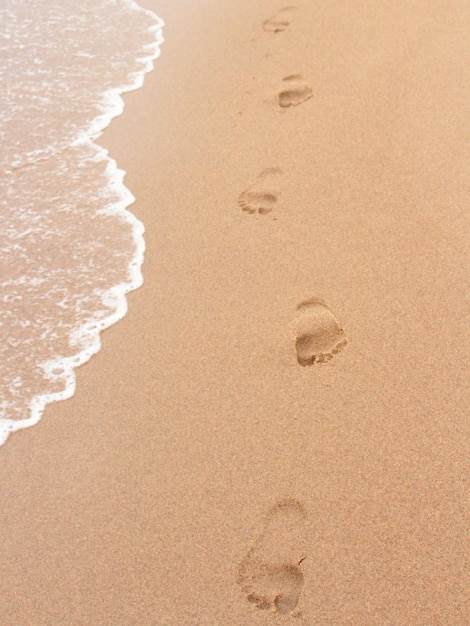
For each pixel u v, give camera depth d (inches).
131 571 74.5
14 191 105.6
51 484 79.4
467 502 74.9
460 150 100.0
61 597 73.8
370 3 128.0
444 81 109.4
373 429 79.4
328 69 115.6
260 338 86.7
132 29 134.2
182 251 95.5
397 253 91.1
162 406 83.1
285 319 87.7
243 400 82.6
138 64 125.2
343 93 111.2
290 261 92.4
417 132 103.2
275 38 124.8
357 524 74.7
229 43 126.1
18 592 74.3
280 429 80.4
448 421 79.0
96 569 74.8
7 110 118.0
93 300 92.5
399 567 72.8
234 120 111.0
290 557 73.7
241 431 80.7
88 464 80.3
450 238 91.4
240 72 119.1
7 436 82.8
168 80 120.6
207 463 79.1
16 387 86.2
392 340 84.6
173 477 78.7
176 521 76.4
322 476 77.3
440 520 74.4
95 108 117.1
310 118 108.6
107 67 125.1
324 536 74.5
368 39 120.0
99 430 82.3
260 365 84.7
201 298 90.7
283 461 78.5
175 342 87.6
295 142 105.6
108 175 106.2
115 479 79.1
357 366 83.4
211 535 75.4
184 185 103.0
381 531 74.3
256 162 104.0
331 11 128.0
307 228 95.1
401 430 79.0
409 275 89.1
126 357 87.2
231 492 77.3
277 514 75.9
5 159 110.0
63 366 87.4
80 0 144.2
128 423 82.4
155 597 73.2
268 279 91.2
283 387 83.0
